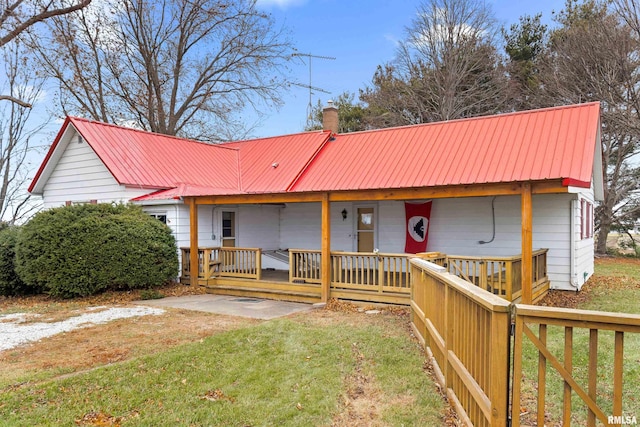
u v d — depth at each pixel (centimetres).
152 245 1134
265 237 1534
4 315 894
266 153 1723
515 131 1205
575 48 2103
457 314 396
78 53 2170
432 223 1259
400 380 482
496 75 2625
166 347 621
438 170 1168
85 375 505
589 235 1360
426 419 388
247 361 547
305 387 464
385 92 2903
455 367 386
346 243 1422
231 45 2456
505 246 1153
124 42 2323
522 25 2738
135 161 1420
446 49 2709
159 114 2450
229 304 992
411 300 740
